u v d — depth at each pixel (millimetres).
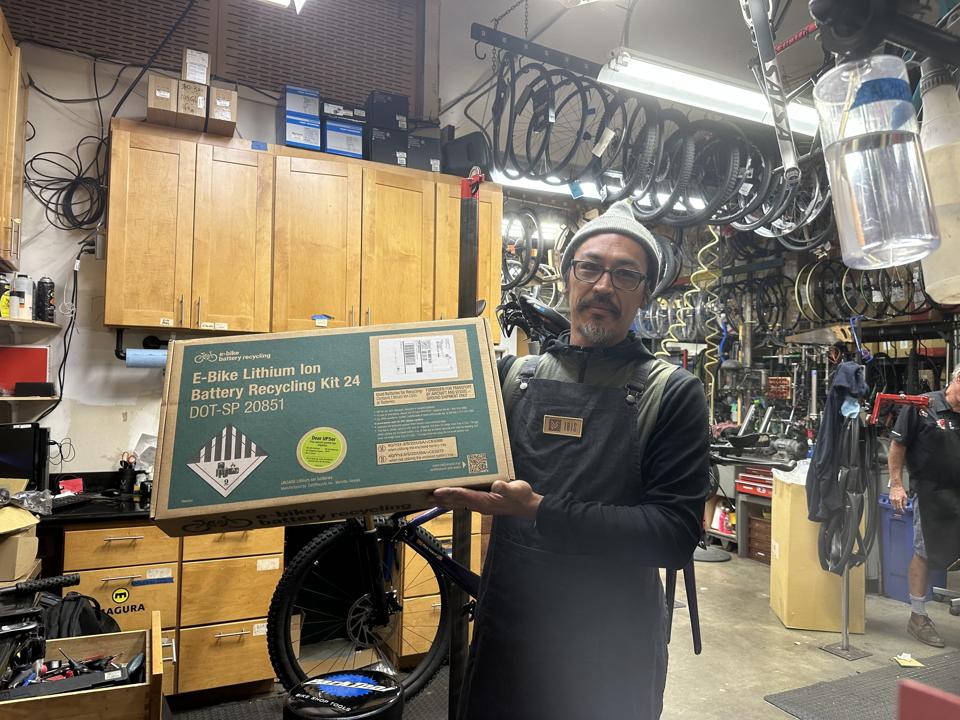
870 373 5383
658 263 1271
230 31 3400
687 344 6066
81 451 2924
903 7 522
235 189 2926
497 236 3562
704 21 4258
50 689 1240
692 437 1114
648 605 1155
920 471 3289
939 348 5227
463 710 1193
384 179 3234
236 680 2623
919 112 656
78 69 3000
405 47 3945
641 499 1141
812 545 3453
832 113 552
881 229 514
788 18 4145
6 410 2809
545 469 1166
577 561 1127
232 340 1095
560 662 1102
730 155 3453
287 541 3176
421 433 1033
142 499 2711
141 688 1261
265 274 2963
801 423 5293
